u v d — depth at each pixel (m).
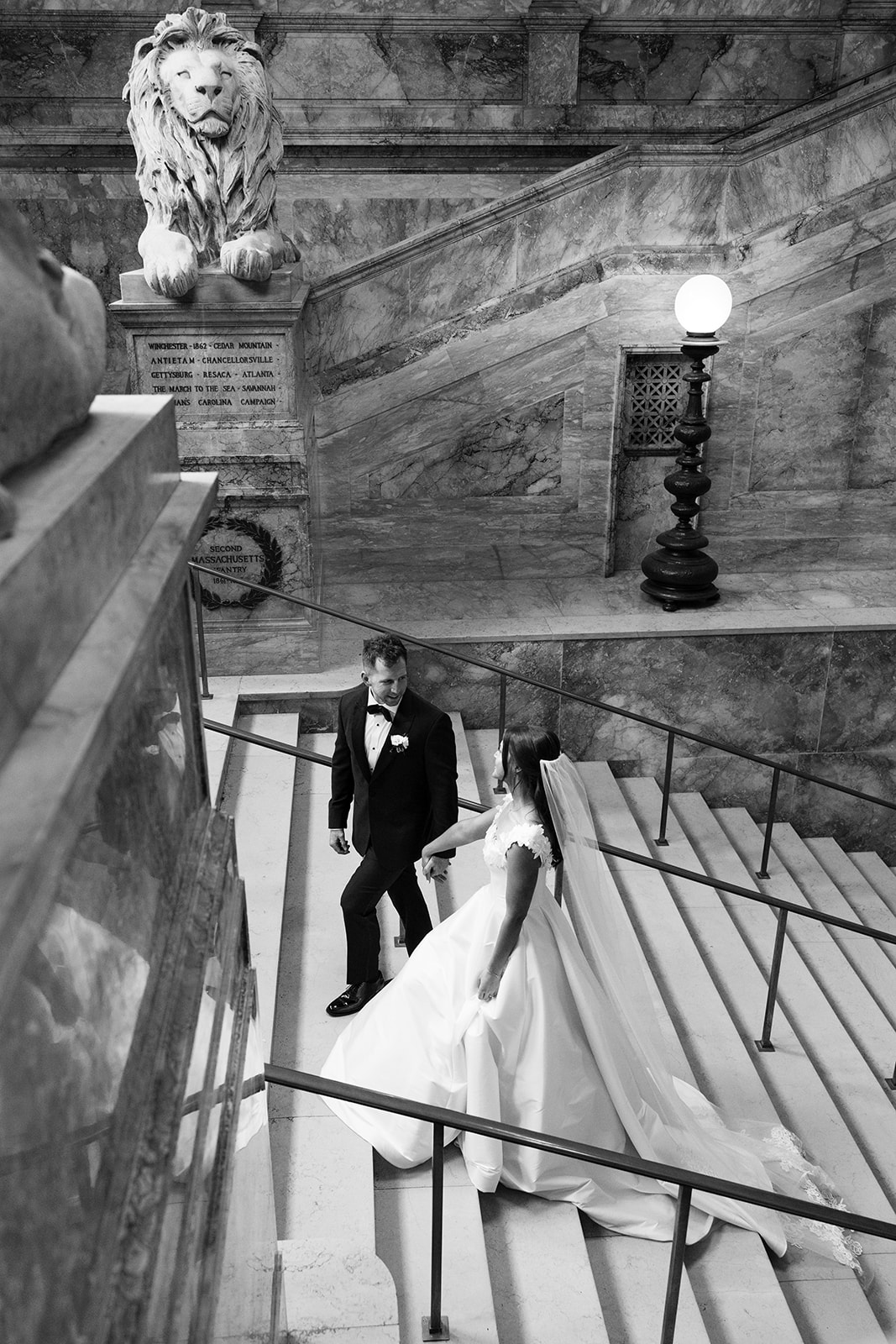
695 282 6.48
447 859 3.92
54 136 8.45
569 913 3.74
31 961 0.88
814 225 7.10
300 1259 2.68
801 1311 3.58
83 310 1.21
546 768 3.49
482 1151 3.48
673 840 6.67
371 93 8.81
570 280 7.14
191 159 5.45
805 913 4.66
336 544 7.72
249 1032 2.04
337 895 4.89
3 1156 0.78
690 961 5.43
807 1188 4.00
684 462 7.05
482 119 8.95
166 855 1.46
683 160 6.91
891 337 7.43
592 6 8.68
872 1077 4.96
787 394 7.54
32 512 0.93
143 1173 1.15
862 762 7.48
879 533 7.99
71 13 8.32
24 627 0.81
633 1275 3.48
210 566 6.13
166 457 1.45
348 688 6.16
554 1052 3.49
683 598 7.21
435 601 7.41
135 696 1.28
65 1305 0.92
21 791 0.73
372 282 7.11
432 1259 3.07
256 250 5.48
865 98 6.86
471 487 7.64
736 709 7.23
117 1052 1.13
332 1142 3.55
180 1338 1.25
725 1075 4.69
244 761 5.78
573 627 6.93
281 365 5.81
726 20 8.82
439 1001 3.64
